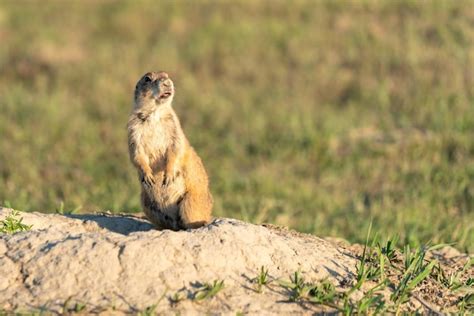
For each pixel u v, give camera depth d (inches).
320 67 1106.1
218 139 899.4
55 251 327.6
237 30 1246.3
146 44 1246.3
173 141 398.3
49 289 314.7
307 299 325.1
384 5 1275.8
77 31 1300.4
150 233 340.5
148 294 313.4
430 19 1193.4
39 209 641.0
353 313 321.7
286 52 1168.8
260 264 339.9
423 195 679.7
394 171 781.3
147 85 395.5
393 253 388.5
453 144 825.5
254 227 360.2
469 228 542.9
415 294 353.1
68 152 853.2
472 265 420.8
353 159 816.3
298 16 1291.8
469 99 945.5
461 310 343.6
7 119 960.9
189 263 327.9
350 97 1020.5
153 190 402.6
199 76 1121.4
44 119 956.0
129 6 1381.6
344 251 390.9
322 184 762.2
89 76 1118.4
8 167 797.9
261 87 1076.5
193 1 1387.8
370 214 617.3
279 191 719.7
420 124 906.7
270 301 321.1
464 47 1082.7
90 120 969.5
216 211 630.5
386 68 1074.1
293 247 361.4
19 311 303.3
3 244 339.0
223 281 320.2
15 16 1371.8
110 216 427.5
